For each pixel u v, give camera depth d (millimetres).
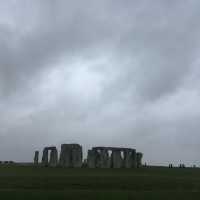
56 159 92000
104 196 45219
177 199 45656
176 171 84000
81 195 45219
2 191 45375
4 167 84938
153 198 45656
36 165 93500
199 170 90812
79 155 90688
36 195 44438
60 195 44875
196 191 50312
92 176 59812
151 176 64750
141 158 96438
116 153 92062
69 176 59281
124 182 54438
